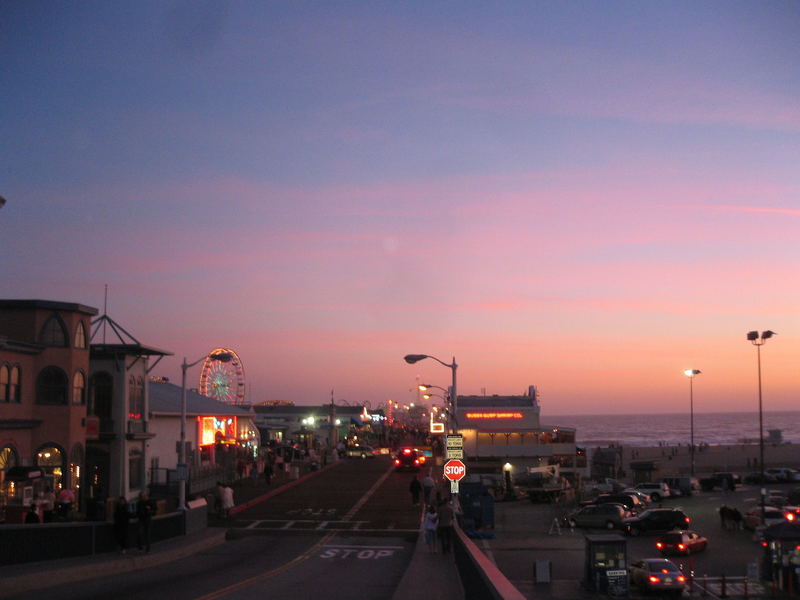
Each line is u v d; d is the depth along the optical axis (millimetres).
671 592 31016
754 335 54938
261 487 52062
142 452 44875
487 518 48594
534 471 74438
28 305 35656
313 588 20125
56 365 35938
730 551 41562
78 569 21219
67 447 35719
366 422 130750
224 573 23156
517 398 93188
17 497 30562
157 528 28797
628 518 48375
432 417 108250
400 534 34031
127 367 42750
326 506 43250
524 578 34094
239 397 79000
